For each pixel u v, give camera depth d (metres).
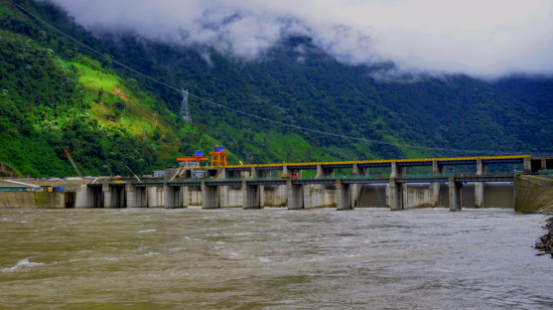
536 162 182.00
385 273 46.06
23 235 86.75
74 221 123.38
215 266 51.97
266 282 42.78
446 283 40.84
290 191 197.75
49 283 43.59
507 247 62.03
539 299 34.94
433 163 198.38
